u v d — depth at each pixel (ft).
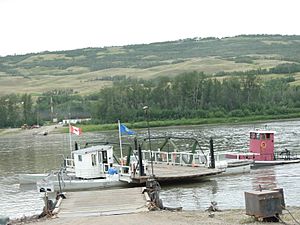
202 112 514.68
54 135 473.26
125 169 164.35
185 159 187.83
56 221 98.17
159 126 491.31
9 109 613.93
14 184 190.29
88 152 169.89
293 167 192.34
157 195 110.01
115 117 523.29
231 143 289.33
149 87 572.51
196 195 144.36
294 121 457.68
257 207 82.94
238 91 530.68
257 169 191.31
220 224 83.97
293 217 85.61
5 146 381.19
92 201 117.19
